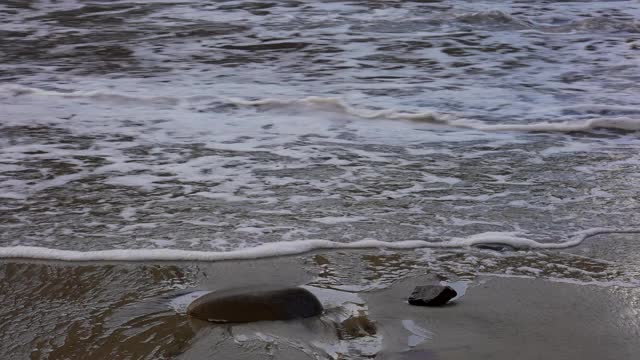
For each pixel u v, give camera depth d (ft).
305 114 18.47
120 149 15.51
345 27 30.04
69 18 32.19
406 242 10.68
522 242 10.71
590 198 12.64
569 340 8.00
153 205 12.21
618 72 23.25
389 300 8.92
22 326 8.21
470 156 15.08
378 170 14.12
